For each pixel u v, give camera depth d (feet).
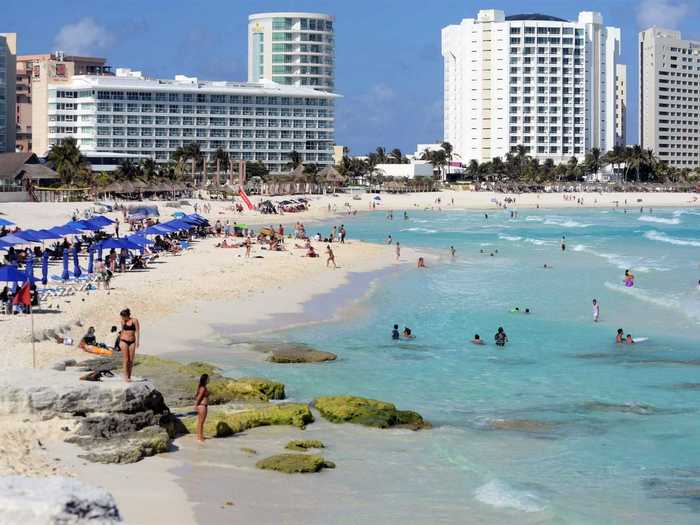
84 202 535.60
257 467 91.91
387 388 133.69
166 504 78.43
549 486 90.99
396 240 440.86
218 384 123.13
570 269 301.22
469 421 115.96
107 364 126.82
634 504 85.87
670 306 215.31
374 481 90.48
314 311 204.03
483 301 226.58
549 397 129.18
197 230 392.27
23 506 46.16
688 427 113.39
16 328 149.59
